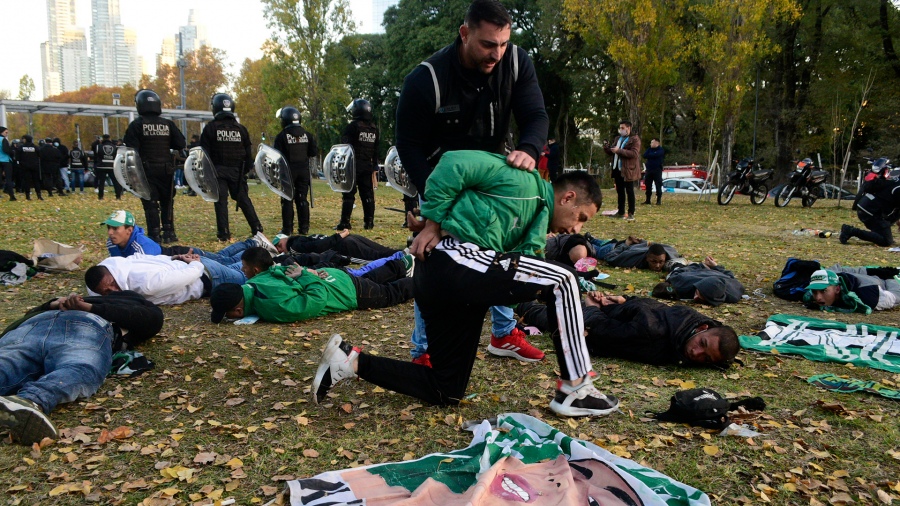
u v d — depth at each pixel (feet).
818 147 103.45
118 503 8.55
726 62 69.56
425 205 10.03
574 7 75.77
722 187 58.59
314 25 97.66
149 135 29.89
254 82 151.94
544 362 14.35
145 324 14.67
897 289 19.84
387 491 8.52
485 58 10.23
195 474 9.36
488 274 9.98
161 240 31.81
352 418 11.32
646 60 73.61
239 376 13.55
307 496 8.36
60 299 13.35
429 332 11.07
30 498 8.70
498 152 11.78
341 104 117.39
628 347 14.43
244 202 32.96
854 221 43.62
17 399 10.08
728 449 10.14
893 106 91.71
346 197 37.06
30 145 58.80
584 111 115.55
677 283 20.44
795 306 19.90
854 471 9.55
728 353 13.73
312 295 18.03
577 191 10.46
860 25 92.22
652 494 8.22
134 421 11.21
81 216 44.27
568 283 10.53
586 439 10.45
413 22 117.19
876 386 12.69
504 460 9.04
